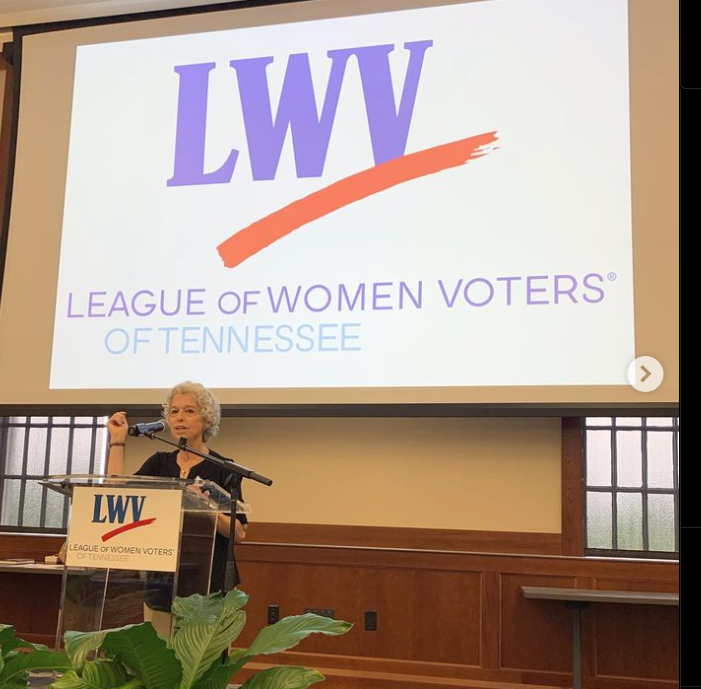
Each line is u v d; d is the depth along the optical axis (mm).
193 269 4238
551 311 3750
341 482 4199
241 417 4184
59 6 4727
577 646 3516
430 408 3811
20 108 4656
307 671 1211
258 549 4156
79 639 1259
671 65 3787
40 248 4469
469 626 3891
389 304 3941
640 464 4043
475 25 4059
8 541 4605
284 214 4164
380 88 4145
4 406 4352
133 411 4176
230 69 4379
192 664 1252
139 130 4449
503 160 3916
